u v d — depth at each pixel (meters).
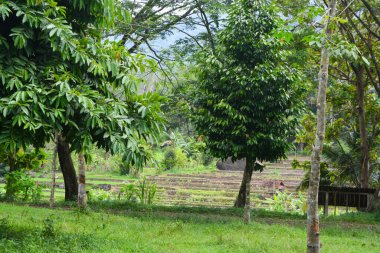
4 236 7.98
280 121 12.23
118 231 9.95
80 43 7.70
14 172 17.23
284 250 8.56
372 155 20.20
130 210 16.11
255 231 11.25
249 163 12.88
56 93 6.98
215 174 38.09
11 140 6.75
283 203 23.16
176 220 12.52
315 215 7.05
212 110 12.79
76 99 7.07
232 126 12.50
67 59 7.53
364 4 16.14
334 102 20.64
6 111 6.48
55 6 7.17
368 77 19.61
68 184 17.89
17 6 6.81
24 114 6.61
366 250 9.33
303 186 20.91
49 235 8.19
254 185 32.25
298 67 12.54
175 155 40.47
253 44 12.00
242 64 12.26
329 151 20.88
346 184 22.30
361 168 19.83
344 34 15.81
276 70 11.77
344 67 20.97
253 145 12.37
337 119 21.50
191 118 13.24
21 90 6.85
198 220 13.18
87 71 7.68
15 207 13.80
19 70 6.91
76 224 10.59
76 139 7.40
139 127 7.86
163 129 8.27
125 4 16.94
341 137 21.64
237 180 34.91
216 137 12.91
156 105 8.04
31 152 18.05
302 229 12.42
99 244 7.89
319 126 7.13
